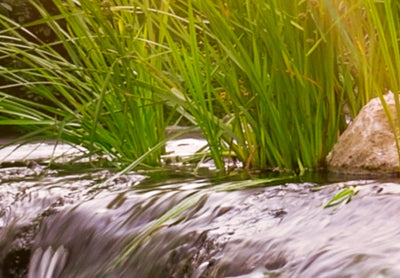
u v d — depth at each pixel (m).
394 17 3.98
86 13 4.41
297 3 4.07
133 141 4.83
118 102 4.92
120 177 4.09
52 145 6.88
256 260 2.34
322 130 4.16
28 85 4.90
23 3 14.34
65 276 3.29
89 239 3.27
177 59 4.32
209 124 4.37
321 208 2.61
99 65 4.89
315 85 4.15
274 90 4.19
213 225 2.76
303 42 4.10
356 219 2.43
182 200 3.16
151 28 4.82
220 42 4.09
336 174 3.82
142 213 3.20
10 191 4.00
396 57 3.58
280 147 4.20
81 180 4.13
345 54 4.12
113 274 2.96
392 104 3.90
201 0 4.09
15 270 3.60
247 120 4.29
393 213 2.39
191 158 4.83
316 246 2.22
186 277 2.61
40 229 3.58
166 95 4.36
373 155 3.80
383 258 1.95
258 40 4.17
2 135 11.90
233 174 4.07
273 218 2.69
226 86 4.36
